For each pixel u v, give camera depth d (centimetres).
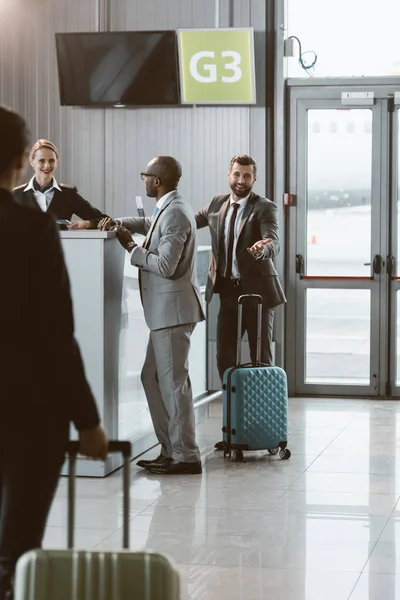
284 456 650
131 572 213
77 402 256
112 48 884
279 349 914
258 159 900
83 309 582
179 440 603
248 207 681
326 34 911
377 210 913
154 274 588
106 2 906
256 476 602
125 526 261
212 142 904
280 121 901
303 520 502
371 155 912
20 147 262
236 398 634
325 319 924
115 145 913
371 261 915
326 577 411
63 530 479
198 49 878
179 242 574
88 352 582
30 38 913
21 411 252
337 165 916
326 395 923
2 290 252
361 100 906
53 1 909
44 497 257
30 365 253
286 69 916
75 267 580
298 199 919
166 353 592
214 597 385
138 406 655
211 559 436
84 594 213
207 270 796
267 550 450
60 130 916
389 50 908
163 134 909
